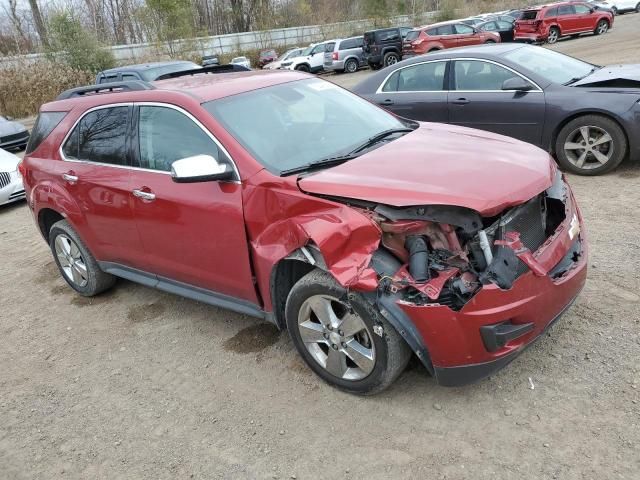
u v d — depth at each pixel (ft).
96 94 15.74
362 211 9.56
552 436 9.12
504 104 21.95
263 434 10.22
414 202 9.22
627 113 19.43
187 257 12.66
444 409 10.10
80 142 14.99
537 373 10.59
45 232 17.54
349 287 9.25
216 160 11.58
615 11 122.72
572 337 11.41
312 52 99.04
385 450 9.40
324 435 9.96
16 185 30.07
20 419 11.75
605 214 17.33
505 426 9.50
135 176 13.21
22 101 76.43
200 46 114.93
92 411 11.64
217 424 10.67
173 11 105.09
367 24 136.67
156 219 12.82
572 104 20.36
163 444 10.39
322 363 10.93
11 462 10.54
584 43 76.89
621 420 9.21
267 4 151.84
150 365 12.96
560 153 21.30
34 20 122.52
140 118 13.29
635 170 20.86
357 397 10.77
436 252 9.43
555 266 10.10
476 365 9.18
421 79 24.38
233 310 12.50
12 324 16.14
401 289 9.21
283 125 12.35
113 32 145.38
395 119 14.44
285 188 10.46
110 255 15.10
